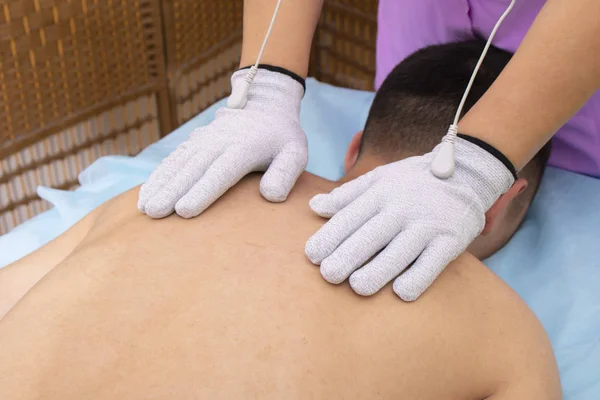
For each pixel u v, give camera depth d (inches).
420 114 35.8
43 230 46.7
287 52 35.9
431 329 26.7
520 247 42.4
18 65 57.2
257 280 26.9
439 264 27.7
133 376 24.6
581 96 29.8
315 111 54.0
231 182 30.9
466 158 29.8
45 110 61.4
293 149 32.6
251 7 37.0
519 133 29.8
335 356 25.3
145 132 72.5
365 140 37.7
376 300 27.0
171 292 26.5
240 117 33.2
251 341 25.1
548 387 28.2
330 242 27.6
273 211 30.3
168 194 29.8
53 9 57.5
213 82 76.8
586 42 28.6
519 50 30.7
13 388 24.9
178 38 68.6
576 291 38.2
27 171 63.4
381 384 25.5
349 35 72.7
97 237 30.8
